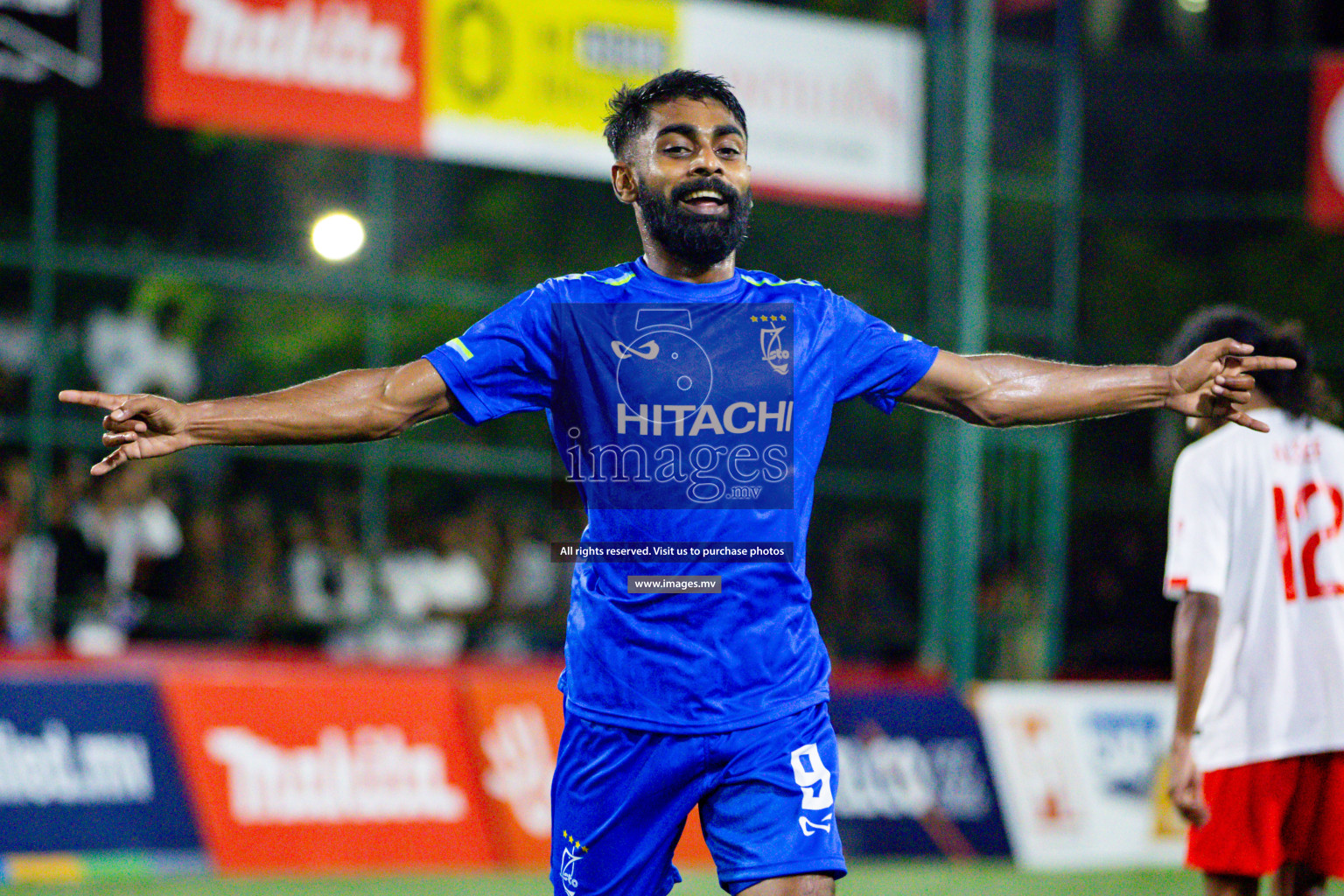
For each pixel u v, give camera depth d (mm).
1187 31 35531
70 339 28828
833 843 8211
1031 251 31859
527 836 20047
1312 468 11031
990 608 25844
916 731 22469
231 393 32156
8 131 31547
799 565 8383
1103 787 23281
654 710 8148
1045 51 27469
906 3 35844
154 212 32688
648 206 8367
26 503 23672
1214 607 10773
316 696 19375
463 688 20281
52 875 17469
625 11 22922
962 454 24875
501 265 34469
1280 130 33125
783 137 23781
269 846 18609
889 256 34094
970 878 20703
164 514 24891
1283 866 11250
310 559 26078
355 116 21578
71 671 18344
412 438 31688
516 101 22422
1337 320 35781
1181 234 35688
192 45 20625
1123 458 32219
